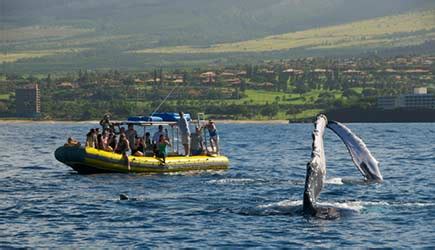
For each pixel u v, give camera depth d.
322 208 77.06
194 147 130.12
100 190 102.31
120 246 68.50
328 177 120.00
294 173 127.94
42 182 114.19
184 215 80.38
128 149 120.88
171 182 110.06
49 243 69.69
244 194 95.81
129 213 82.44
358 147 86.38
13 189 105.56
